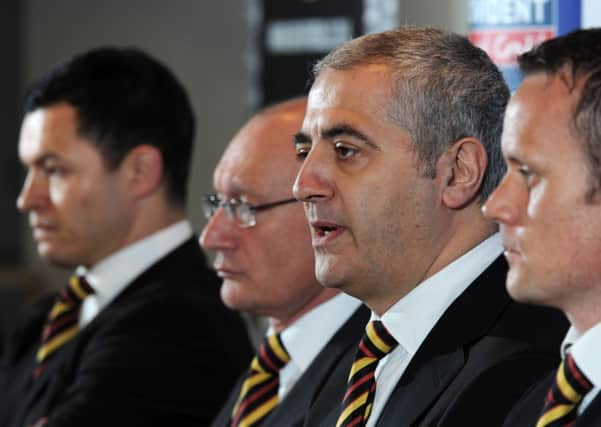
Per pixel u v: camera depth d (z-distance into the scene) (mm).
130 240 5641
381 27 11359
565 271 2805
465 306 3568
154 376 5152
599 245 2777
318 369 4301
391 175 3482
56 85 5621
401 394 3533
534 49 2938
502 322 3551
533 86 2879
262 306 4488
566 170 2781
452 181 3553
